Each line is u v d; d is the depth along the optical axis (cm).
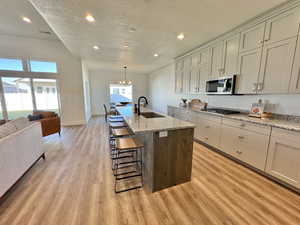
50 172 225
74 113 545
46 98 510
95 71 771
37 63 482
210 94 359
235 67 273
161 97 701
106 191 182
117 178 200
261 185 193
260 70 230
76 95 536
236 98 310
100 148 323
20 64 465
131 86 857
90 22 246
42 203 161
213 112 304
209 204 161
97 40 330
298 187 171
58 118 406
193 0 186
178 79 484
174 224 137
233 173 222
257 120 221
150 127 179
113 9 207
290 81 194
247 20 239
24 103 491
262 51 226
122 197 172
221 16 226
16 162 184
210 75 338
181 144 189
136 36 305
